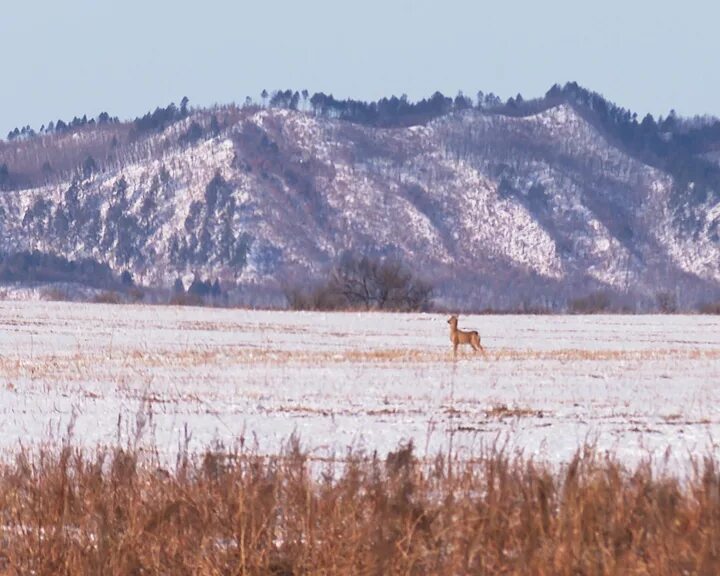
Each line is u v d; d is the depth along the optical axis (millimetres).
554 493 37906
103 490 39344
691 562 31906
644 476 40250
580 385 103938
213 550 34469
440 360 132250
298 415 79062
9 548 35000
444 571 32469
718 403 90562
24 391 93688
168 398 89375
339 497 37500
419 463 44812
